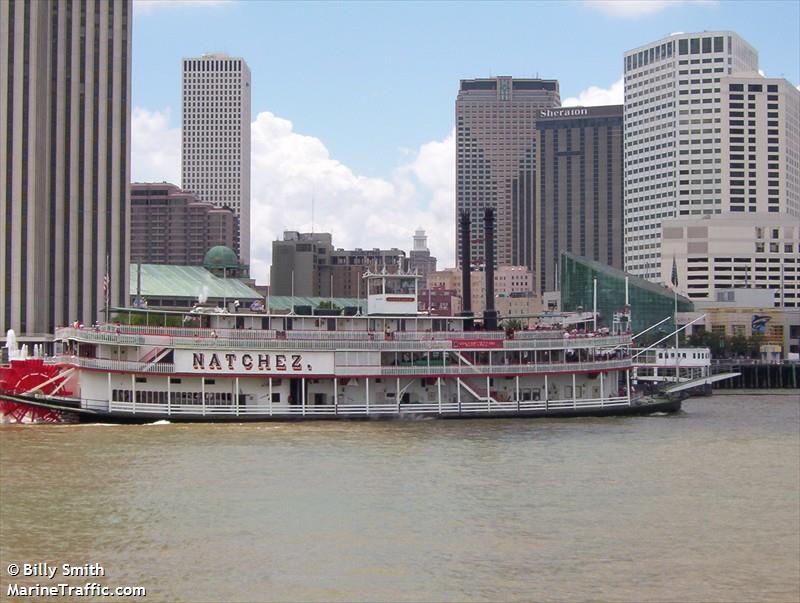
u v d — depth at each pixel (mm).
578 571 73625
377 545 78750
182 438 125125
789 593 69938
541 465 111500
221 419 142875
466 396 157750
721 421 160250
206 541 79062
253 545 78250
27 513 86062
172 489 95125
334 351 149000
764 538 82625
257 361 145250
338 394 151500
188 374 141875
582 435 136500
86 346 141250
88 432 129500
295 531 82062
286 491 95312
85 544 78000
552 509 90750
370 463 110062
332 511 88438
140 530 81688
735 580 72375
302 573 72062
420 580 70938
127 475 100812
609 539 81562
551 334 161000
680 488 100625
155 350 140875
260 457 112188
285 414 145750
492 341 156625
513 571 73188
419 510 89375
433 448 121188
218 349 143250
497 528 84062
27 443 119000
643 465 112938
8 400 135875
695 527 85562
